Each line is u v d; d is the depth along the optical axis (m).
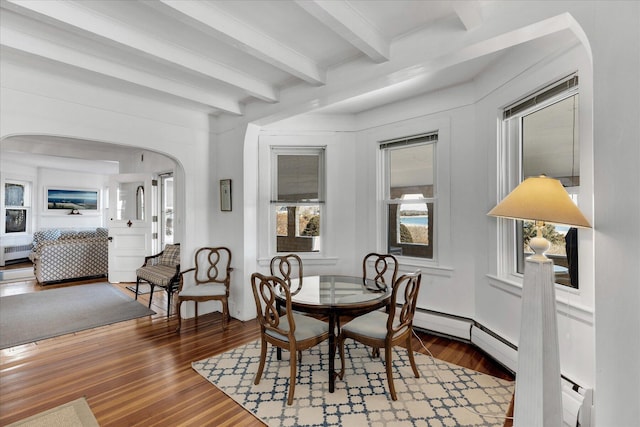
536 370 1.46
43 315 3.81
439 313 3.21
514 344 2.44
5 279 5.77
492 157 2.69
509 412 2.00
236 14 1.94
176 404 2.09
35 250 6.16
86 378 2.41
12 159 7.11
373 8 1.86
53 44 2.27
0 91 2.44
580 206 1.88
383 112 3.61
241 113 3.55
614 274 1.27
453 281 3.12
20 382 2.35
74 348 2.94
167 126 3.52
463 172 3.03
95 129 2.96
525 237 2.53
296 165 4.04
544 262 1.48
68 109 2.79
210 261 3.81
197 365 2.62
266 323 2.29
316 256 3.97
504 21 1.71
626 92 1.23
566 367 1.98
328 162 3.87
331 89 2.65
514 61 2.40
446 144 3.14
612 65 1.28
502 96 2.55
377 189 3.68
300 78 2.76
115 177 5.62
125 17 2.00
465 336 2.97
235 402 2.12
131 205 5.82
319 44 2.29
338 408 2.04
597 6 1.34
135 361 2.69
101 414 1.98
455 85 3.06
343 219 3.88
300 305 2.29
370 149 3.73
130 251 5.57
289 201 3.99
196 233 3.83
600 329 1.32
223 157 3.94
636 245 1.20
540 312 1.46
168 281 3.78
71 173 8.59
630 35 1.22
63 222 8.45
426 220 3.41
